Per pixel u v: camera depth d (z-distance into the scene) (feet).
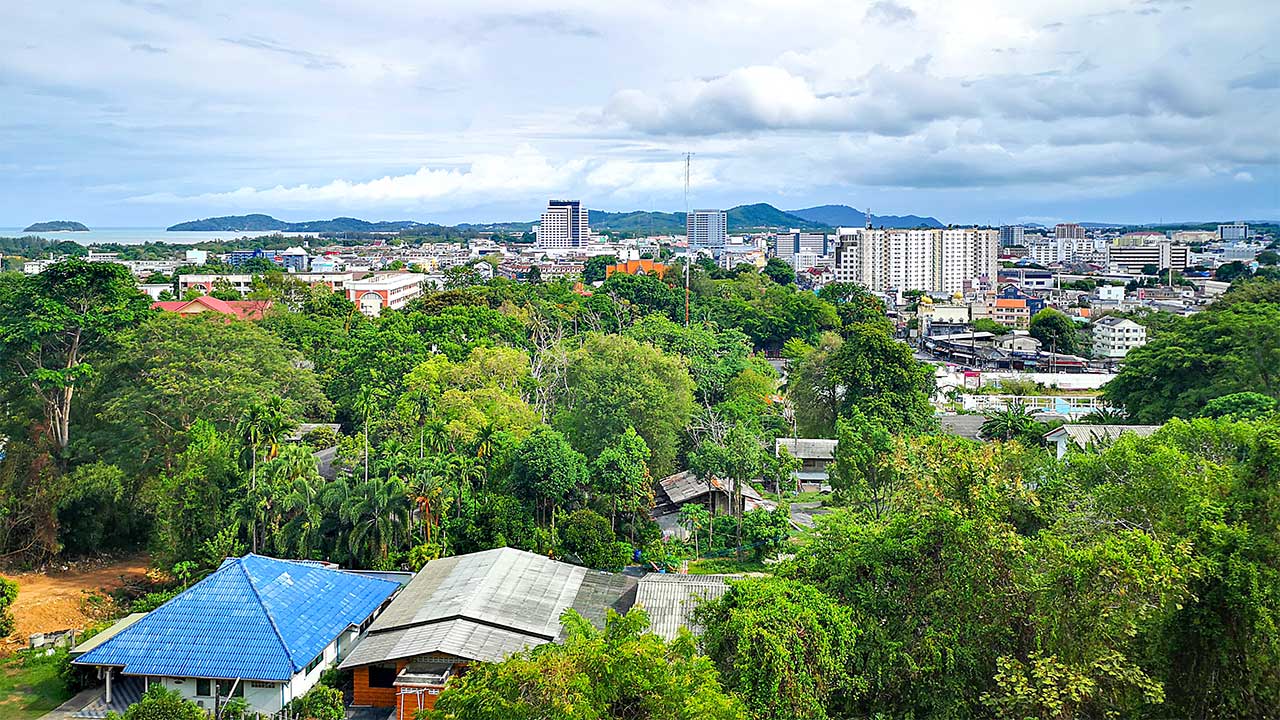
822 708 123.34
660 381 324.39
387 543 239.91
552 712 91.09
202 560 234.38
